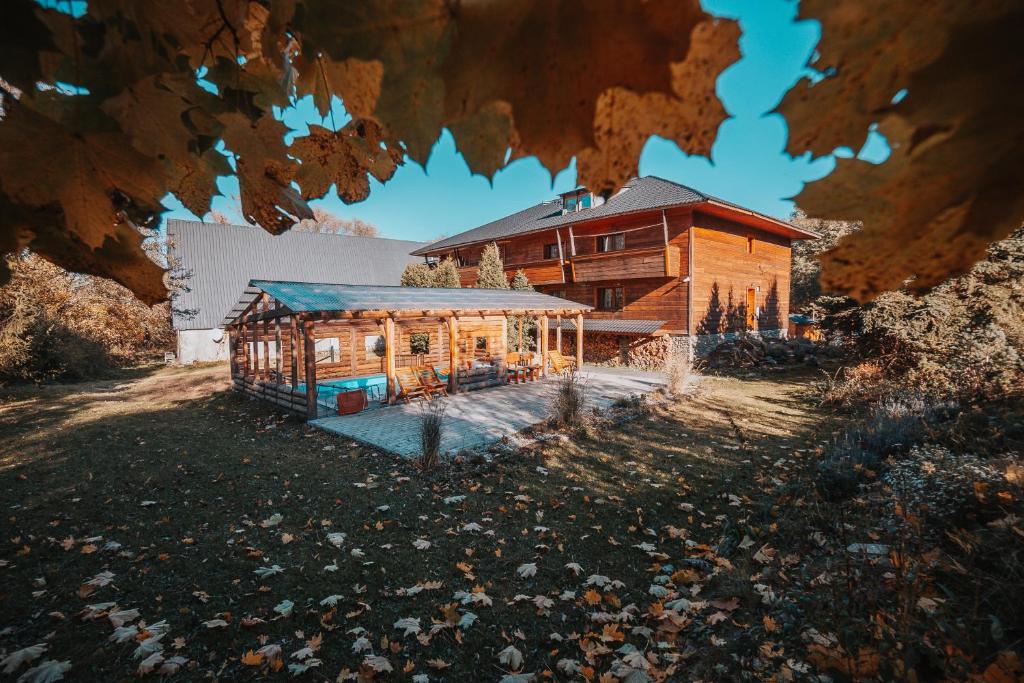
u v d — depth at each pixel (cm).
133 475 625
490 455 689
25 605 338
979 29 32
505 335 1420
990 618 231
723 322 1716
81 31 61
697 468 626
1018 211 38
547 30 41
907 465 459
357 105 73
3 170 66
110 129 66
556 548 417
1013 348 788
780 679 237
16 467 663
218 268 2412
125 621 316
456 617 315
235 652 293
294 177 97
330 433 856
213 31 71
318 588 359
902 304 1057
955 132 36
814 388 1191
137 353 2319
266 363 1196
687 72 38
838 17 35
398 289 1343
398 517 488
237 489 571
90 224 75
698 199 1461
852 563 307
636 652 275
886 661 206
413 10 48
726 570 357
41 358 1527
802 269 2492
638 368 1694
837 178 41
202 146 72
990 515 320
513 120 47
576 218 1878
